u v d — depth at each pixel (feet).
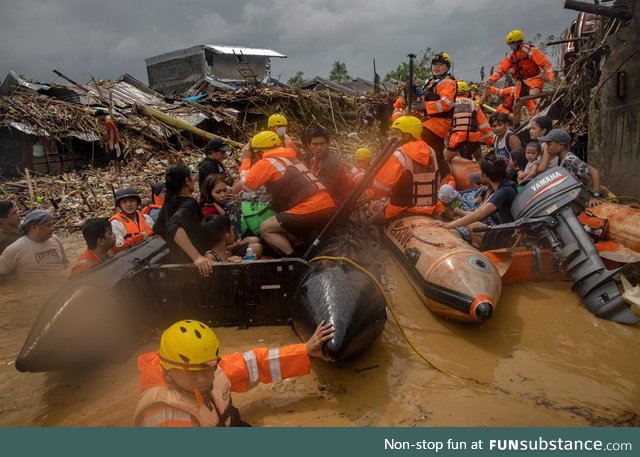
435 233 17.16
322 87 104.94
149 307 15.07
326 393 11.67
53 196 39.27
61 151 50.14
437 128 27.40
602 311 14.97
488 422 10.44
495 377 12.24
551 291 16.93
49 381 12.85
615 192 25.30
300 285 13.85
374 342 13.67
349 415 10.80
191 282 15.03
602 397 11.27
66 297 12.66
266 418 10.71
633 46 23.59
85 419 11.07
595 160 26.50
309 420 10.61
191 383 8.37
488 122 28.99
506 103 35.24
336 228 17.39
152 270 14.98
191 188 16.24
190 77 109.29
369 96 76.59
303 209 16.67
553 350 13.46
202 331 8.45
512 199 18.30
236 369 10.19
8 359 14.03
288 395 11.61
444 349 13.70
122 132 53.47
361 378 12.29
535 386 11.79
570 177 16.67
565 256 15.98
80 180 45.16
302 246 18.33
